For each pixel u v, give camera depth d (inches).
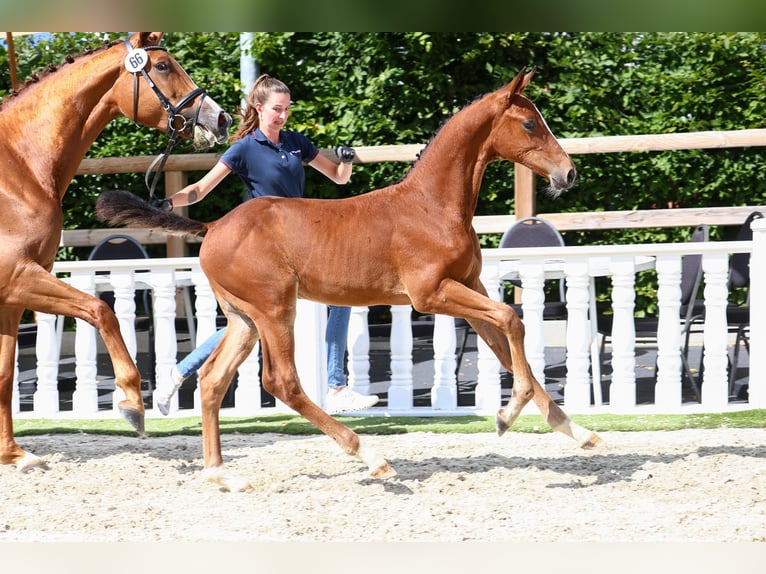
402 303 253.9
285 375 245.1
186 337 522.6
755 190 526.6
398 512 225.3
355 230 244.2
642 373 439.8
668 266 334.6
